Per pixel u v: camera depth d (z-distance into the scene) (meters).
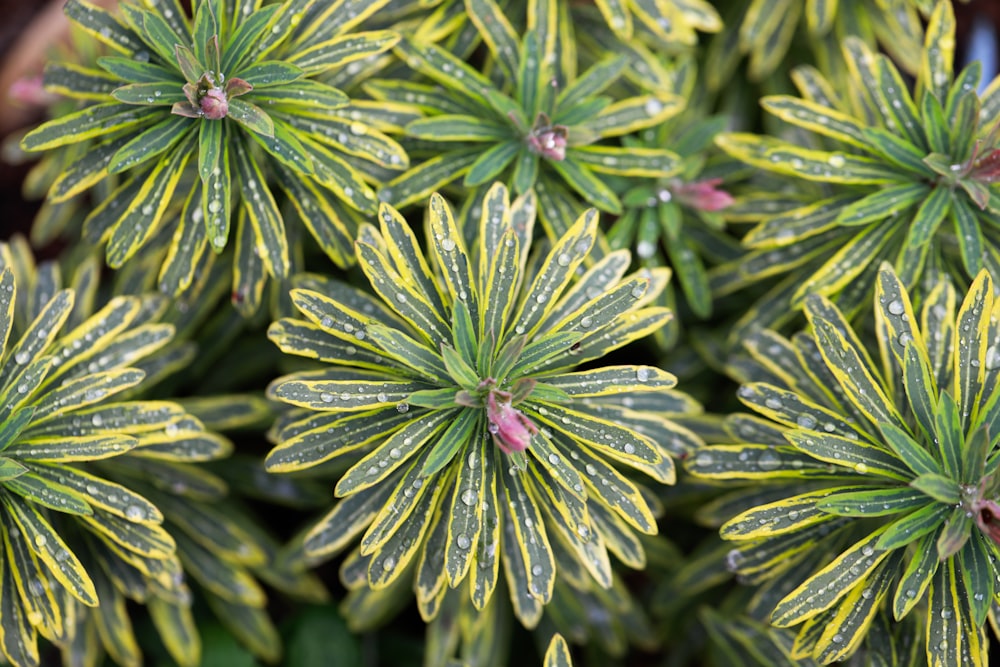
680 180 0.60
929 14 0.60
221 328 0.62
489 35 0.58
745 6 0.65
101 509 0.54
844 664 0.57
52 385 0.55
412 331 0.55
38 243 0.65
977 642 0.52
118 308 0.55
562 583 0.60
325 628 0.63
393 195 0.57
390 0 0.60
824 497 0.52
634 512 0.52
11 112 0.69
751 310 0.59
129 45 0.55
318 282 0.56
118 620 0.58
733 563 0.55
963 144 0.56
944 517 0.52
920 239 0.55
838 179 0.56
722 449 0.54
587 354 0.53
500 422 0.51
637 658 0.68
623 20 0.58
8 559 0.54
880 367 0.59
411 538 0.53
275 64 0.54
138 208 0.54
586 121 0.58
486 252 0.53
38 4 0.73
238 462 0.62
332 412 0.54
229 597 0.60
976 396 0.53
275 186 0.59
